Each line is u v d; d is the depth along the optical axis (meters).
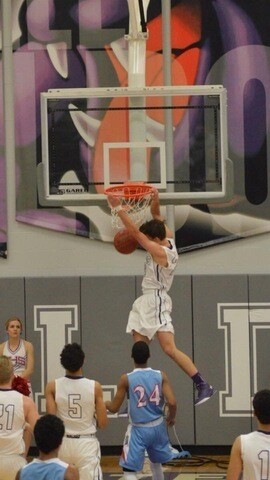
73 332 12.31
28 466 5.83
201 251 12.33
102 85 12.28
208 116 10.41
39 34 12.36
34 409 7.64
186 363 8.80
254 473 6.23
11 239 12.43
